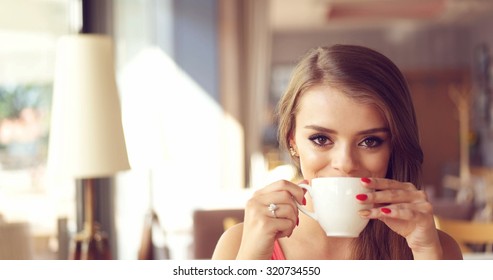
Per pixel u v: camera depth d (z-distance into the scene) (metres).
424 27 13.61
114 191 4.43
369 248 1.16
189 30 5.72
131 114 3.60
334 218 1.00
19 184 3.51
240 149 5.88
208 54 5.77
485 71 12.36
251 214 1.04
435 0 11.28
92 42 2.42
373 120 1.01
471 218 4.36
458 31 13.62
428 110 13.70
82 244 2.62
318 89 1.02
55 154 2.42
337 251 1.17
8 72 3.56
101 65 2.42
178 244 5.09
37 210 3.57
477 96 12.91
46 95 3.78
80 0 4.12
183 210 5.30
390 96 1.01
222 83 5.82
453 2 10.98
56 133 2.42
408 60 13.75
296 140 1.06
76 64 2.40
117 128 2.44
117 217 4.45
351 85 1.00
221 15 5.84
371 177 1.02
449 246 1.22
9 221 3.37
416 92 13.75
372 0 11.09
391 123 1.01
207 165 5.76
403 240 1.17
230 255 1.20
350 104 1.00
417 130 1.07
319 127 1.01
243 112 6.02
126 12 4.70
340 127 1.01
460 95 13.54
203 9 5.75
